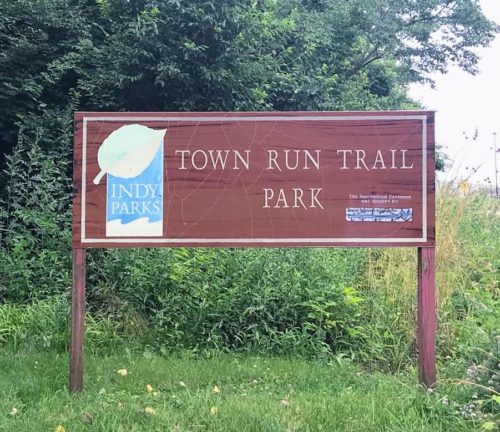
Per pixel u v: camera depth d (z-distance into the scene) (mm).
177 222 4590
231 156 4621
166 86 9344
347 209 4582
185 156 4621
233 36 9617
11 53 9031
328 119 4617
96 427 3717
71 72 9898
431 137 4586
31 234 7785
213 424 3783
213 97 9617
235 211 4598
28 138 8586
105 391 4551
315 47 13688
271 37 11922
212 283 6230
